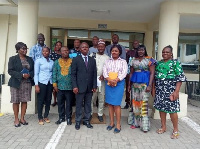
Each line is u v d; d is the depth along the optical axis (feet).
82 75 14.24
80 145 12.07
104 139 13.01
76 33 27.61
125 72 14.02
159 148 12.02
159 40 18.20
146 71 14.12
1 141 12.31
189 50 29.60
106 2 18.74
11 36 26.37
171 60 13.42
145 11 21.08
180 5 17.35
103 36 27.81
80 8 21.07
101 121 16.03
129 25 26.48
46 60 15.12
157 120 17.28
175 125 13.69
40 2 19.15
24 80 14.52
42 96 15.15
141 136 13.70
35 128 14.53
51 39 27.32
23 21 17.71
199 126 15.81
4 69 26.48
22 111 15.12
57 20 25.85
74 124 15.49
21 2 17.62
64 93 15.17
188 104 22.57
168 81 13.35
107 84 14.17
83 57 14.42
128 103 18.70
